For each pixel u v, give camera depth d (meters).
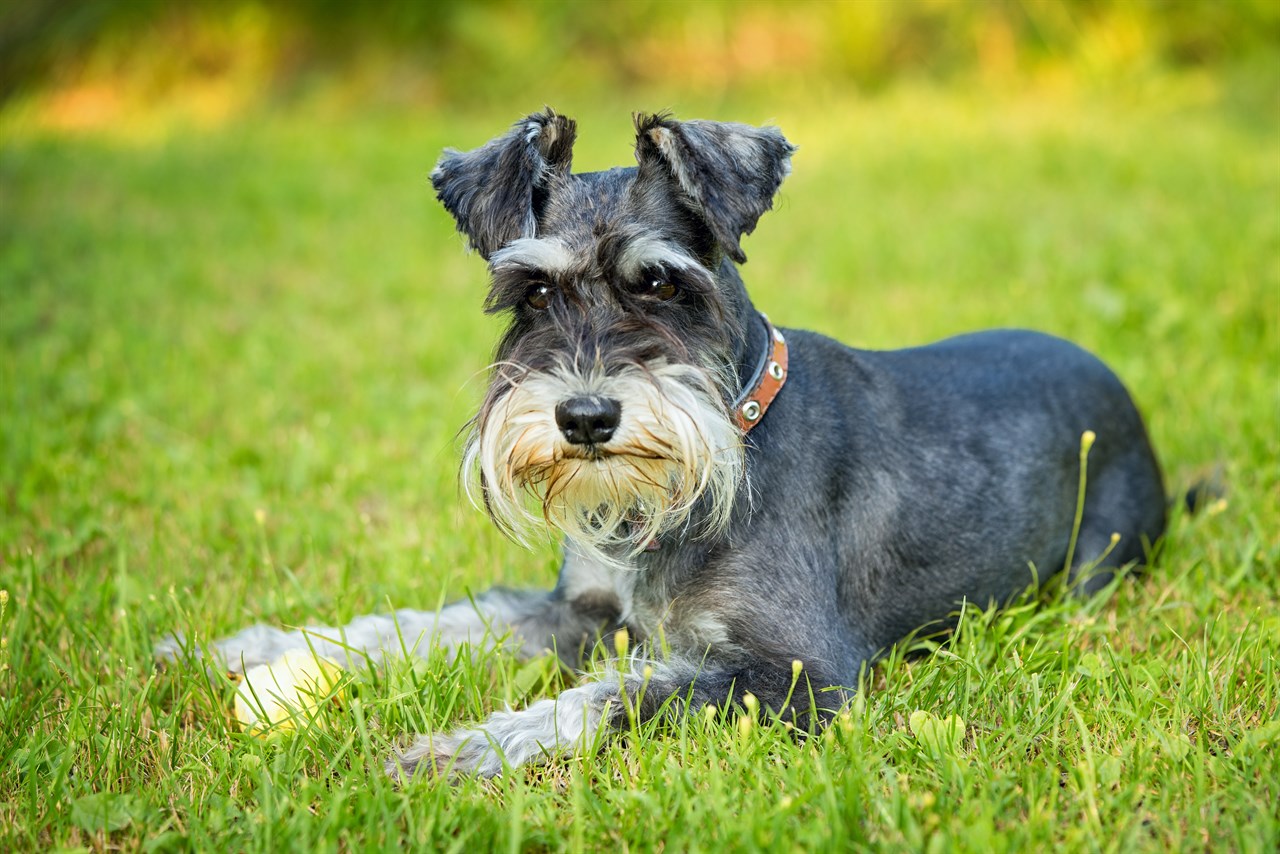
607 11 20.47
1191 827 3.49
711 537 4.49
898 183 13.30
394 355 8.93
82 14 21.11
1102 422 5.56
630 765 3.98
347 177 14.96
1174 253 9.70
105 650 4.88
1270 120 15.12
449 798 3.74
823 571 4.65
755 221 4.46
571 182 4.55
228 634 5.15
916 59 19.61
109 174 15.29
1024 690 4.29
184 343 9.23
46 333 9.42
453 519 6.12
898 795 3.54
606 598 4.99
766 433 4.59
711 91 19.52
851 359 5.06
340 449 7.16
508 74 20.09
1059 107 16.94
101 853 3.67
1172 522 5.93
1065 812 3.60
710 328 4.42
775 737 4.01
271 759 4.11
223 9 21.50
